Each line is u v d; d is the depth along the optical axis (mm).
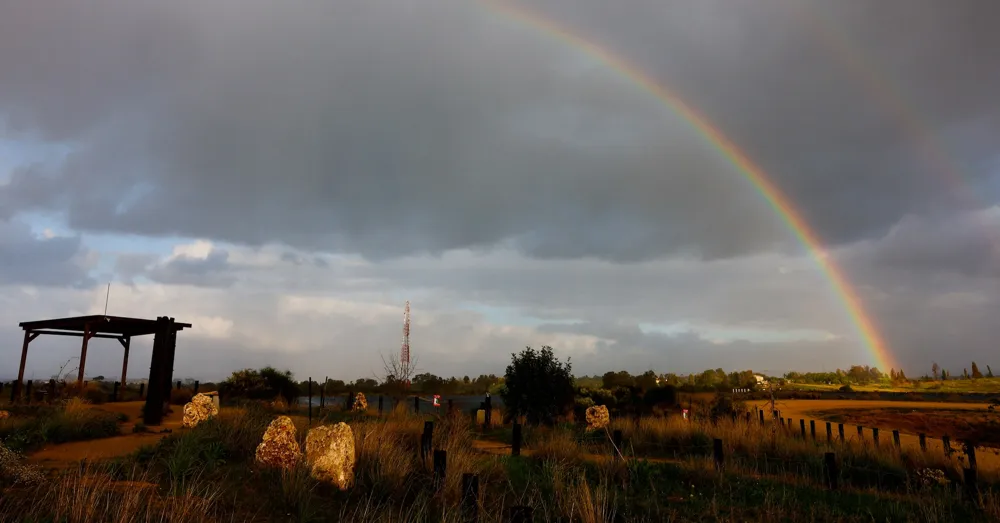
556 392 22281
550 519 8023
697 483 10828
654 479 10797
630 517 8469
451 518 7336
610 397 27844
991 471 14641
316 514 7293
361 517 7180
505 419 22516
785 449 15328
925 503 10047
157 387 15922
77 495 6223
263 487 7906
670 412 25234
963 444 17266
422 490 8500
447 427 14672
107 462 8703
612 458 11625
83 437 12102
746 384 52062
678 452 15258
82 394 20578
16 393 20812
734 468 12430
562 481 9680
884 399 54500
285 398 26094
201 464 8609
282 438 8734
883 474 13391
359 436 10219
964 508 10133
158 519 6254
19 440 10781
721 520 8594
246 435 10297
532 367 22672
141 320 21719
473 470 9984
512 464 11297
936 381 107500
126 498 6340
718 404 25203
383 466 9141
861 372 114750
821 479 12273
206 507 6633
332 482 8305
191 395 24750
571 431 16750
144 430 13742
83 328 22578
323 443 8500
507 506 8523
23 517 5879
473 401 36688
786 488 10680
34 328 21906
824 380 112125
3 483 6824
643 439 16656
